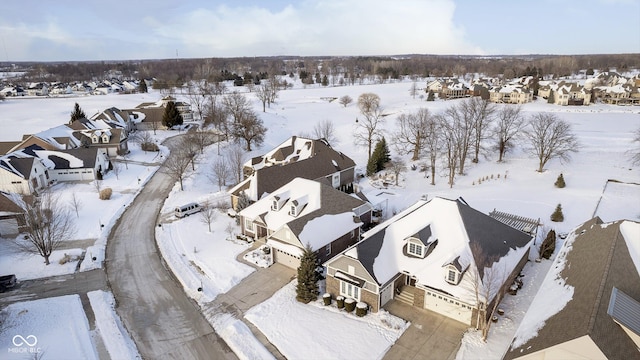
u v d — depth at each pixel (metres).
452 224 33.06
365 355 26.42
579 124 91.75
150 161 77.12
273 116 117.81
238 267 37.81
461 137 66.88
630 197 52.28
